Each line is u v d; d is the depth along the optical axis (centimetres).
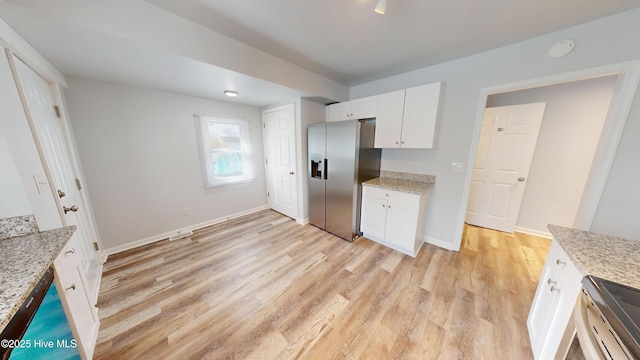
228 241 264
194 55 156
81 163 205
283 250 244
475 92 207
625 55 140
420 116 224
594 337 67
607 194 151
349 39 178
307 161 304
